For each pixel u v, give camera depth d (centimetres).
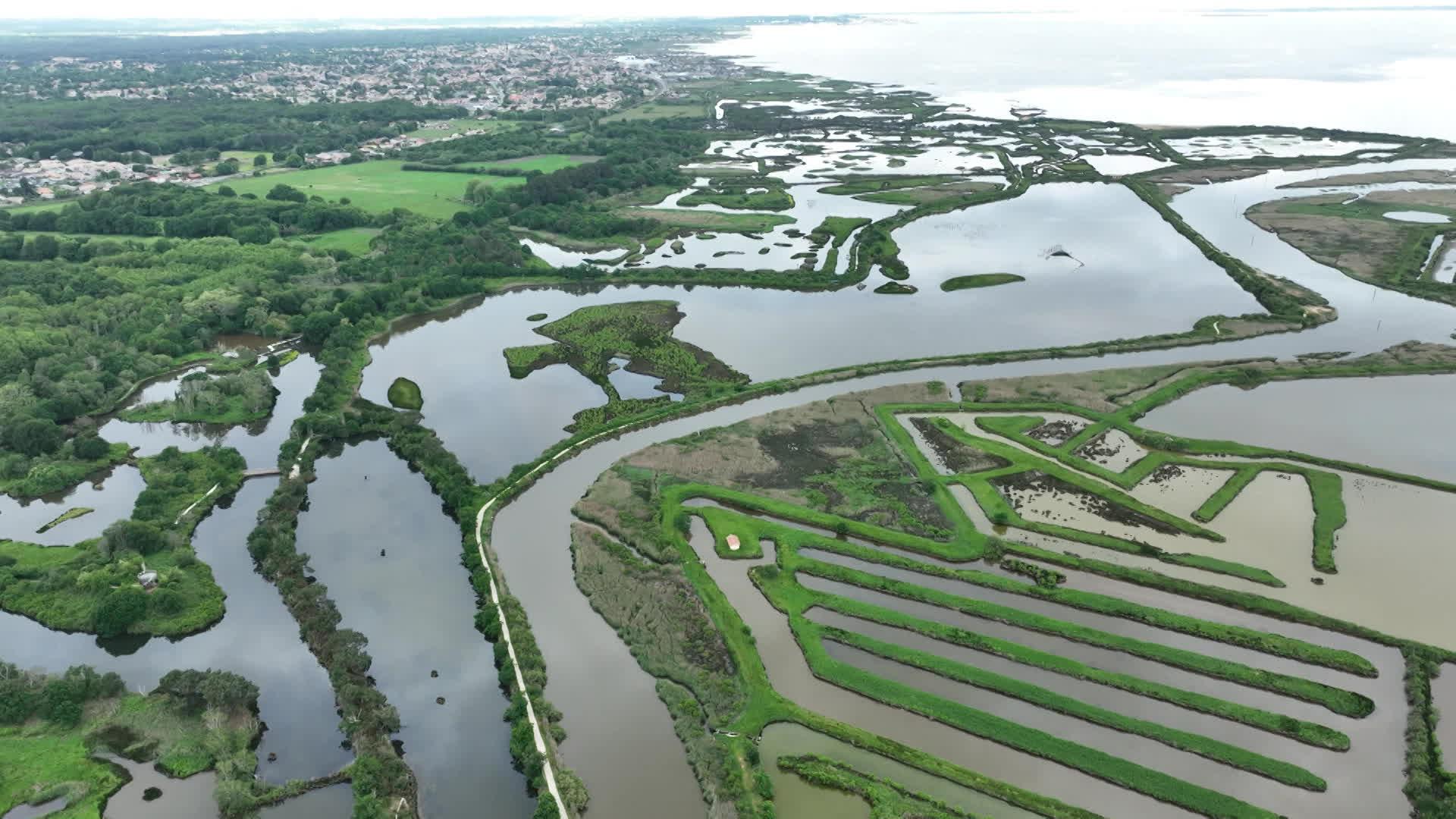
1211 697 8144
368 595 10038
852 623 9244
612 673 8762
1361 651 8650
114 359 15450
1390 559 9925
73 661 9075
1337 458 12062
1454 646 8638
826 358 15912
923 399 14000
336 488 12212
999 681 8362
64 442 13100
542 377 15488
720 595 9619
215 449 12925
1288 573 9731
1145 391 14088
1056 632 8975
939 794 7262
